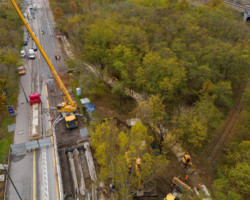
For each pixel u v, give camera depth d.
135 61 65.25
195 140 50.66
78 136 53.38
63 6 126.94
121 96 70.69
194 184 47.97
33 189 40.34
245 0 158.38
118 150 46.78
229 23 95.38
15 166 44.69
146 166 41.41
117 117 62.06
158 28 91.06
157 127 56.25
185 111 56.34
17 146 47.25
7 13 108.00
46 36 114.88
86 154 49.47
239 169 40.91
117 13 112.81
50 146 48.97
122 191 39.34
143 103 53.09
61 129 55.22
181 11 116.25
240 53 71.88
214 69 68.94
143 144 50.97
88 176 46.09
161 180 48.03
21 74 77.81
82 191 42.47
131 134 44.69
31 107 60.44
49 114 59.16
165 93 60.91
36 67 83.75
